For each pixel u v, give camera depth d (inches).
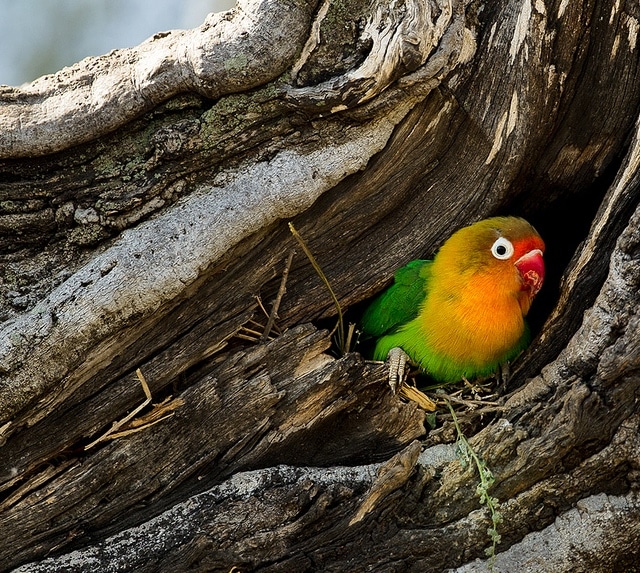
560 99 366.6
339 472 346.9
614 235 353.4
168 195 345.4
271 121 349.7
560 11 351.3
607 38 356.8
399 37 336.2
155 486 335.0
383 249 391.2
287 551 324.8
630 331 322.0
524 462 334.0
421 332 423.5
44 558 321.4
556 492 332.8
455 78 358.6
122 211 341.1
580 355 340.2
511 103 362.3
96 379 335.9
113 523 331.3
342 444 362.9
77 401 333.4
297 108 345.4
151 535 323.3
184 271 335.3
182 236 337.7
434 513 335.9
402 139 365.7
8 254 345.4
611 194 355.6
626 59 360.5
